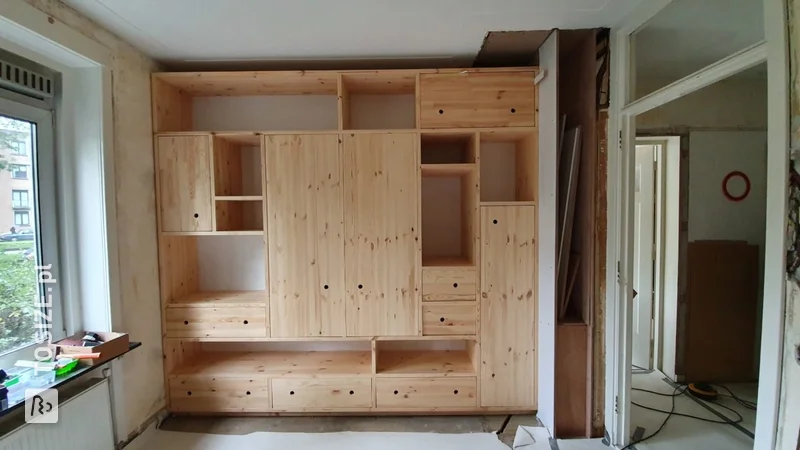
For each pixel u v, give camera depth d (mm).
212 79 2426
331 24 1968
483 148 2766
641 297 3166
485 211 2383
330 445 2199
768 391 1219
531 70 2340
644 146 3129
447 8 1819
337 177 2416
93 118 1951
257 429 2354
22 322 1751
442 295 2434
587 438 2219
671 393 2730
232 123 2783
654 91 1877
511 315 2416
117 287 2043
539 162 2342
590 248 2176
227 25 1966
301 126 2779
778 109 1170
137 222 2230
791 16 1133
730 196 2854
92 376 1944
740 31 1534
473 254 2449
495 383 2430
